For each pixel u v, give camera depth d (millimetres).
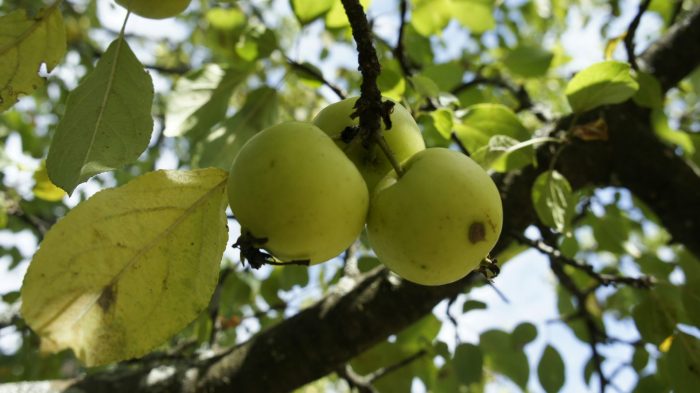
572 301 771
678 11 714
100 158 366
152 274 349
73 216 338
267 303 712
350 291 564
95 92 375
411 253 338
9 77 395
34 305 334
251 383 544
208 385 545
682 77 719
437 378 675
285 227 328
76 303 339
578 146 626
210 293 356
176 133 520
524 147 472
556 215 469
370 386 618
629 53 559
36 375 786
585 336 698
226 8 620
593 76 457
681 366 501
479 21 625
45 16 392
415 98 513
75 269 339
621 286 742
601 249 705
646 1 537
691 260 704
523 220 575
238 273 784
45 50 397
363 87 351
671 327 511
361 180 338
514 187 577
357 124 361
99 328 342
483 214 336
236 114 542
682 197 658
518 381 654
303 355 544
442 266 340
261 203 327
